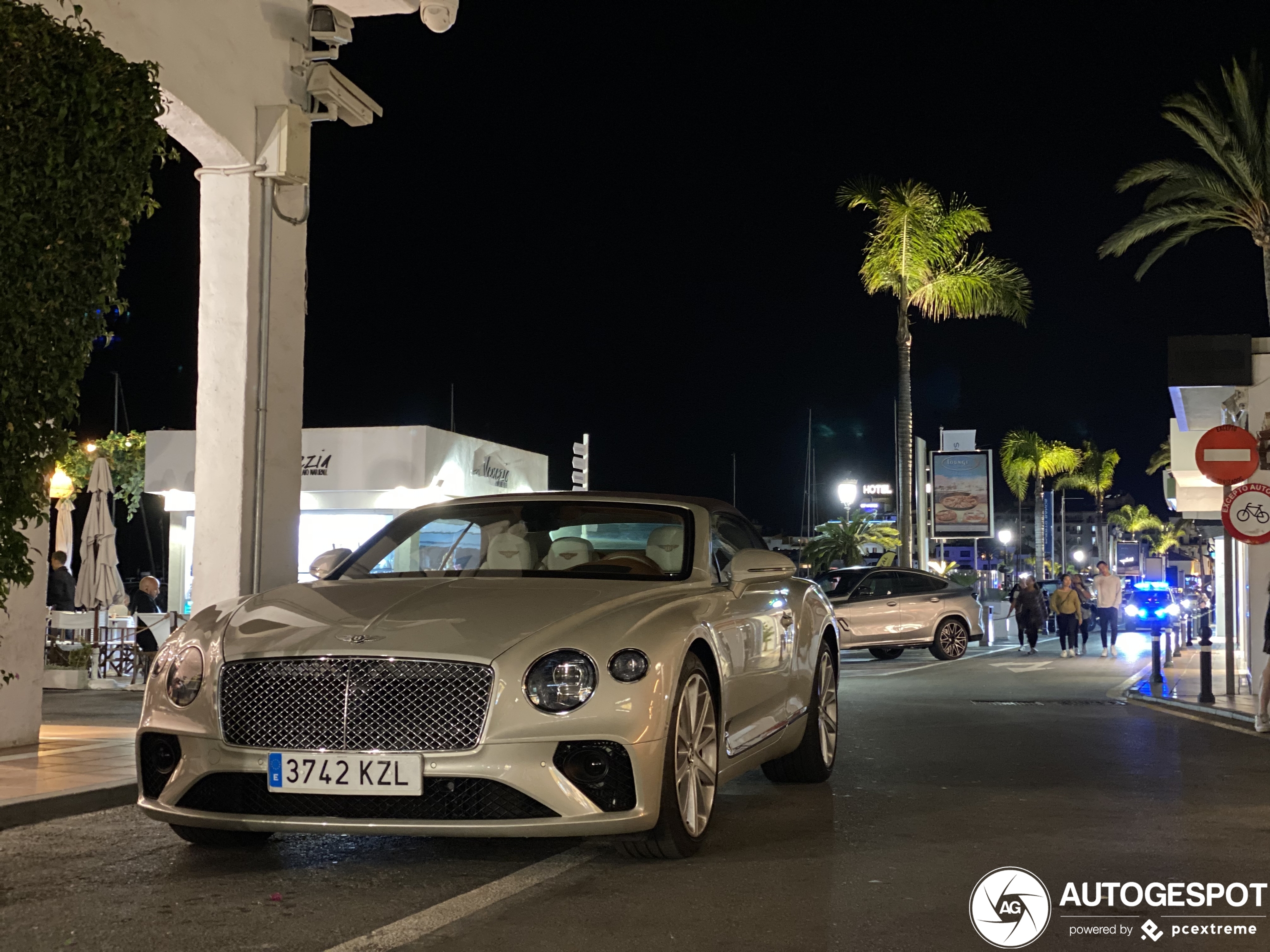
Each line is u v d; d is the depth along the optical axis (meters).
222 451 9.91
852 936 4.22
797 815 6.50
